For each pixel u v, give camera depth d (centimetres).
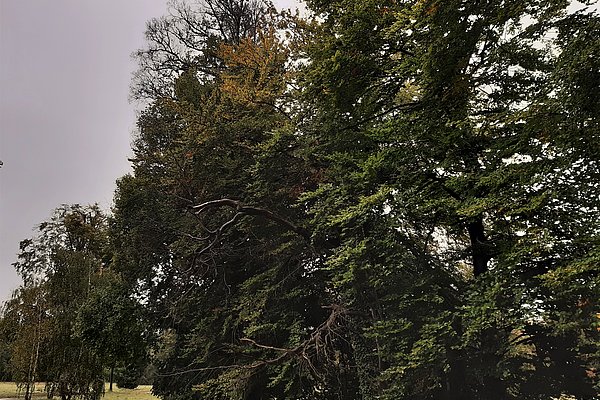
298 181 1680
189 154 1806
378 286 1248
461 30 904
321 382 1493
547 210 950
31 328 2522
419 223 1311
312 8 1195
